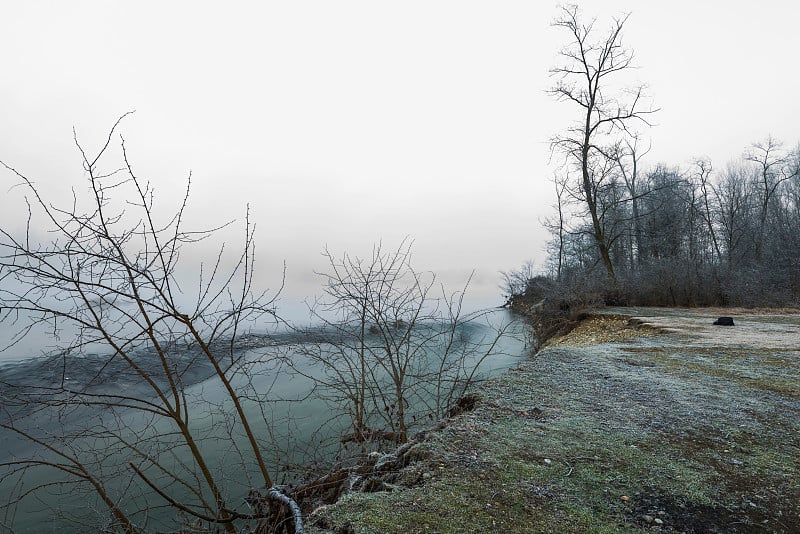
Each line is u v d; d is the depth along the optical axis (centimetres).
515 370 655
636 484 295
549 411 449
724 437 386
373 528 231
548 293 2130
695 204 3559
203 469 372
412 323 615
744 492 287
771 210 3800
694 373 641
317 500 354
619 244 3284
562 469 314
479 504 260
